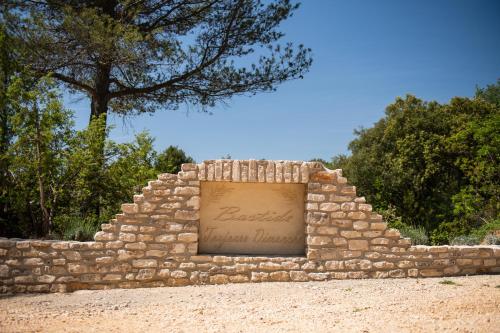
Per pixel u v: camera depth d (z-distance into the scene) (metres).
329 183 9.26
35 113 10.74
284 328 5.38
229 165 9.16
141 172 12.65
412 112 24.67
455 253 9.35
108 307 7.07
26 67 11.96
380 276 9.13
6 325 5.78
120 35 13.64
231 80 16.11
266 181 9.19
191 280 8.86
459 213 20.19
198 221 9.12
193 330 5.38
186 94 16.97
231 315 6.21
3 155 10.38
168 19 16.23
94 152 11.98
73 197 12.01
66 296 8.12
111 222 8.89
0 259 8.59
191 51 16.25
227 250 9.38
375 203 22.58
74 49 14.44
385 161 23.78
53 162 10.94
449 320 5.44
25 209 11.22
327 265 9.06
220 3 16.09
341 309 6.36
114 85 17.33
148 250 8.88
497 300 6.43
